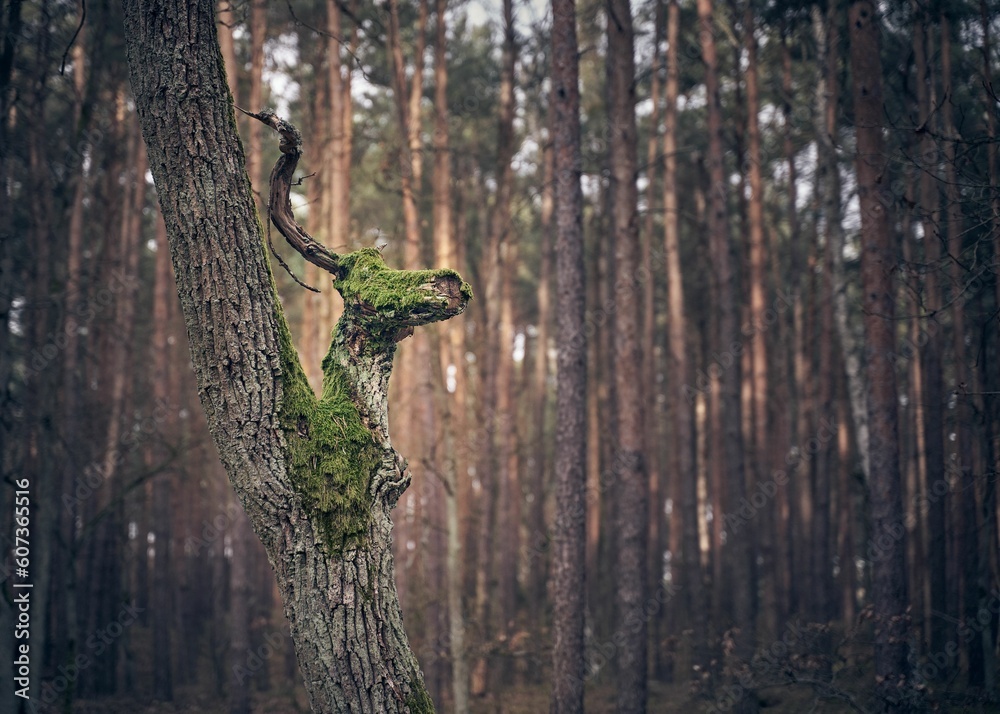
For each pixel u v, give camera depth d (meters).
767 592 17.89
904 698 9.51
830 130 13.95
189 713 16.22
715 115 16.22
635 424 12.23
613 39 16.02
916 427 15.59
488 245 21.16
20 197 12.65
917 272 9.42
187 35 3.70
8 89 10.16
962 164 8.52
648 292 21.12
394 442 17.62
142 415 20.45
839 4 14.38
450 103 20.64
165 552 17.98
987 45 10.26
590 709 16.34
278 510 3.69
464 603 17.59
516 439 23.47
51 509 10.65
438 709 15.23
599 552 21.20
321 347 15.54
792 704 12.68
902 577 9.87
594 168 21.58
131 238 18.17
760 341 17.83
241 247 3.75
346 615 3.66
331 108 17.05
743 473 15.41
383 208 22.78
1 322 10.02
